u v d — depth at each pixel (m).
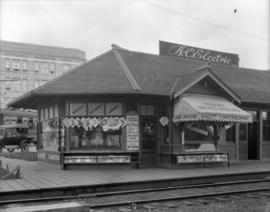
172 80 19.75
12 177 14.33
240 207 10.10
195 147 19.27
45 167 18.75
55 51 86.12
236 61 27.78
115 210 9.99
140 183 13.68
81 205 7.59
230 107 19.06
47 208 7.21
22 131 36.09
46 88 17.61
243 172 16.75
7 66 80.38
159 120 18.98
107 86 17.69
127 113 18.03
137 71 19.72
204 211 9.55
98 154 17.69
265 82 25.89
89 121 18.02
